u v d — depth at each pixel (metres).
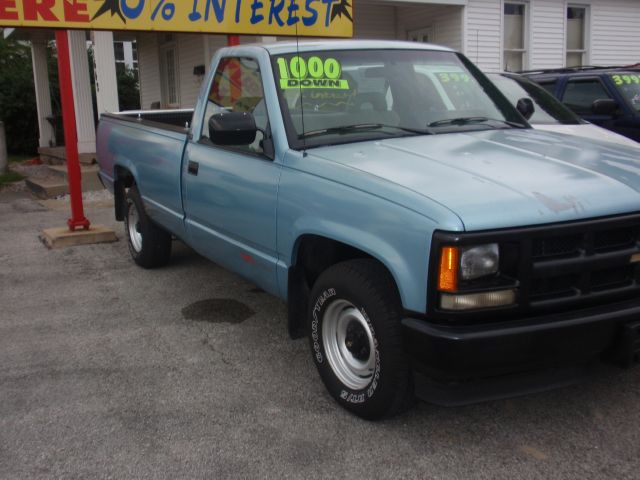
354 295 3.31
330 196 3.44
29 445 3.39
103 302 5.68
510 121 4.57
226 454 3.27
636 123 7.88
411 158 3.54
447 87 4.57
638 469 3.05
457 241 2.82
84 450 3.33
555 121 7.04
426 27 15.26
